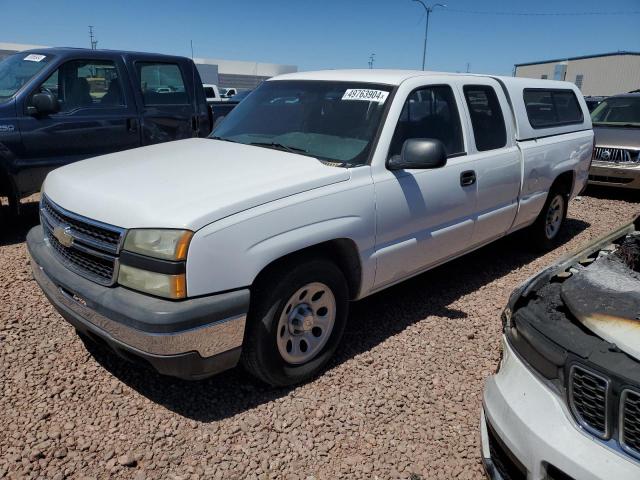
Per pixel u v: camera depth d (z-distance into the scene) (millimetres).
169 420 2947
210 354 2717
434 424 3021
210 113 7691
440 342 3885
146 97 6793
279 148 3803
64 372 3320
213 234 2658
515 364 2277
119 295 2691
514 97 5012
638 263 2613
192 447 2760
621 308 2088
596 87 48875
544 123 5477
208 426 2910
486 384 2475
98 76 6355
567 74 50969
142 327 2570
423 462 2744
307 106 4074
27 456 2652
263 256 2836
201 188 2947
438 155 3428
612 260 2564
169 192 2893
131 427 2883
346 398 3199
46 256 3215
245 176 3143
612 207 8484
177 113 7125
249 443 2805
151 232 2637
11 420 2891
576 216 7840
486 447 2381
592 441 1896
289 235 2955
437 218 3975
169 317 2547
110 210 2824
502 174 4613
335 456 2752
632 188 8688
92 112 6223
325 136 3770
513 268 5473
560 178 5820
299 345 3248
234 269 2734
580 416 1957
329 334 3400
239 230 2748
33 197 7578
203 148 3867
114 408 3023
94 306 2758
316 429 2928
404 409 3133
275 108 4273
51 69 5906
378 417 3051
